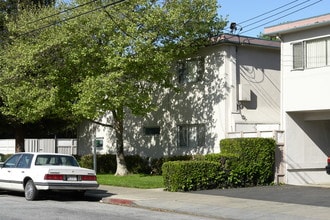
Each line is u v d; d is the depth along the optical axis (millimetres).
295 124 22078
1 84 24125
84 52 22234
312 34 20891
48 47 22438
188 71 25922
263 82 25109
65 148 36250
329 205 15109
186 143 25844
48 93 23219
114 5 22047
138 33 21875
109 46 22109
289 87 21672
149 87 24781
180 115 26156
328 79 20203
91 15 22188
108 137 31406
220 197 17156
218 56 24250
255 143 20719
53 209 14359
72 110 23891
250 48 24781
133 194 18141
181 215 13859
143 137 28609
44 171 16188
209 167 19703
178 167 19047
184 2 22734
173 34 23031
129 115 29688
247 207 14797
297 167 21906
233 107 23859
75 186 16422
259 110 24781
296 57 21484
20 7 32344
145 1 22328
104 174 27750
